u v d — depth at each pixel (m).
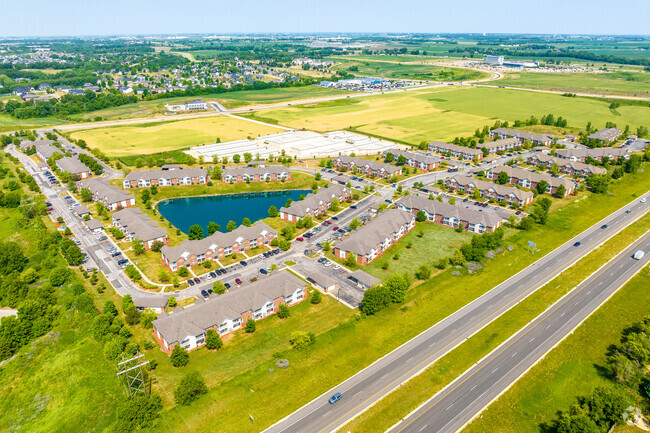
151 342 120.88
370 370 110.69
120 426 92.44
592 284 147.12
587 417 92.62
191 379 100.25
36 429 97.00
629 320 128.88
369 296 130.12
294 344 116.94
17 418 100.56
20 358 117.69
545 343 120.06
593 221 194.50
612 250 168.50
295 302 140.12
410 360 114.00
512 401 101.81
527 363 113.06
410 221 189.00
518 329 125.62
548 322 128.50
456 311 134.00
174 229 191.62
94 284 147.88
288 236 179.25
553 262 161.12
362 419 96.81
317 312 134.12
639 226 188.38
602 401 96.31
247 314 128.62
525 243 174.88
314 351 116.44
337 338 121.50
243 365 111.75
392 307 135.50
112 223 194.00
